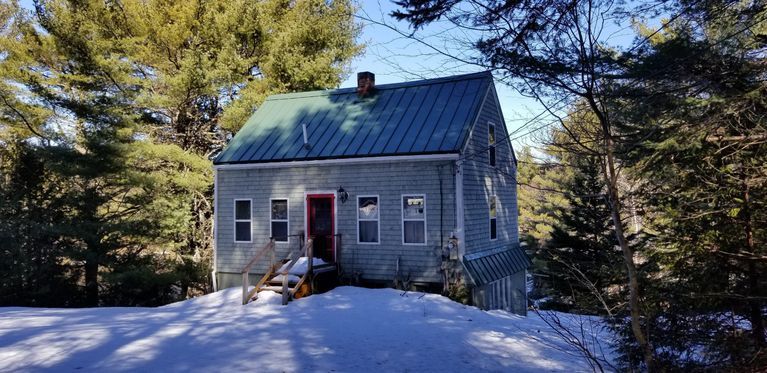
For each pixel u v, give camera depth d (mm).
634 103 6246
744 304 7914
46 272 19969
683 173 7918
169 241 22641
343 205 15625
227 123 23141
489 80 16594
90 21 21500
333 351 8195
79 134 21062
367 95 17922
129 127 21078
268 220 16641
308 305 12930
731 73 6348
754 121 6605
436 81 17328
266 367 7109
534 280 25469
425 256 14539
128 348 7988
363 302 13164
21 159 20625
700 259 8305
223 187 17422
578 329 12289
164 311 12992
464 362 7953
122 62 20422
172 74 23688
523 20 5875
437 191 14438
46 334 9008
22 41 22266
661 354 8062
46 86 21203
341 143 15898
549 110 6438
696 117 6625
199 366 7051
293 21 25391
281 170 16516
